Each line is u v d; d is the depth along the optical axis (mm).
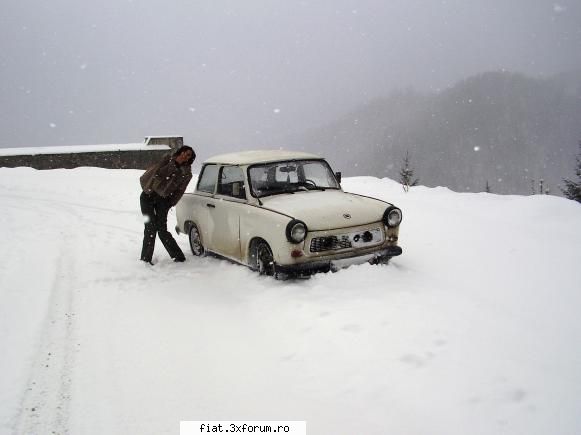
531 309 4191
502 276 5176
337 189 6195
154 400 3068
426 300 4293
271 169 5785
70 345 3877
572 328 3715
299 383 3213
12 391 3170
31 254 6730
